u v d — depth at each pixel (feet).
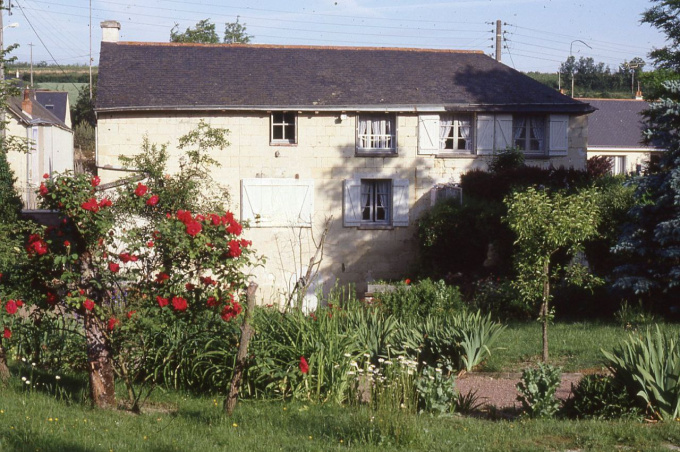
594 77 229.04
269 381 29.91
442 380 29.68
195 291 26.27
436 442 24.20
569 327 50.26
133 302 26.05
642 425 26.08
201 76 84.23
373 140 84.12
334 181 82.99
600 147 128.47
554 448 23.75
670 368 27.53
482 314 56.65
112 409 27.07
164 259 25.95
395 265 83.92
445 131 85.30
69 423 24.07
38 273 26.05
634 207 51.70
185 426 25.13
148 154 56.24
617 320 51.44
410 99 83.87
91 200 25.18
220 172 80.94
